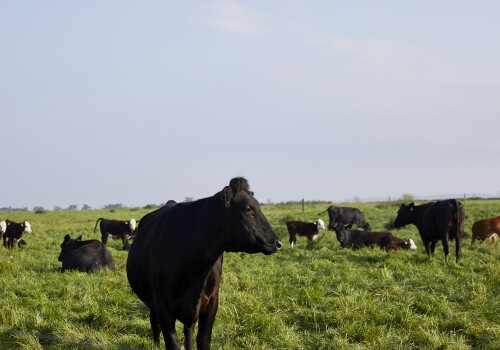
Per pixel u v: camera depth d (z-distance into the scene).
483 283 11.55
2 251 21.95
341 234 21.33
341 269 14.45
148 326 9.12
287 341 8.12
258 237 5.93
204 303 6.42
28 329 8.91
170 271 6.31
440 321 8.96
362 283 12.05
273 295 11.20
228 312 9.59
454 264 14.77
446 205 16.73
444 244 16.88
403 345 7.93
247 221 5.94
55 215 56.28
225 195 5.90
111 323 9.27
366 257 17.28
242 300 10.44
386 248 20.25
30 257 18.81
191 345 6.43
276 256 18.25
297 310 9.71
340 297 10.46
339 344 7.88
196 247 6.17
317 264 15.66
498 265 14.32
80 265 15.07
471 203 51.31
